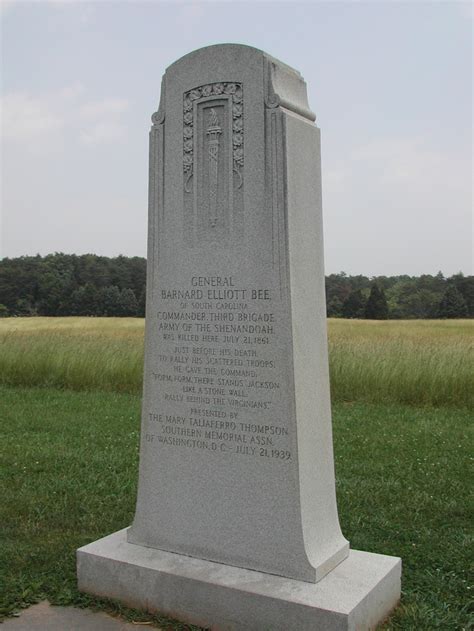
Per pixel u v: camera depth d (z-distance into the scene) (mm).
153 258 3734
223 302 3486
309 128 3488
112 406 9984
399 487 5699
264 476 3365
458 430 8195
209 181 3527
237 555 3420
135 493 5523
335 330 20062
